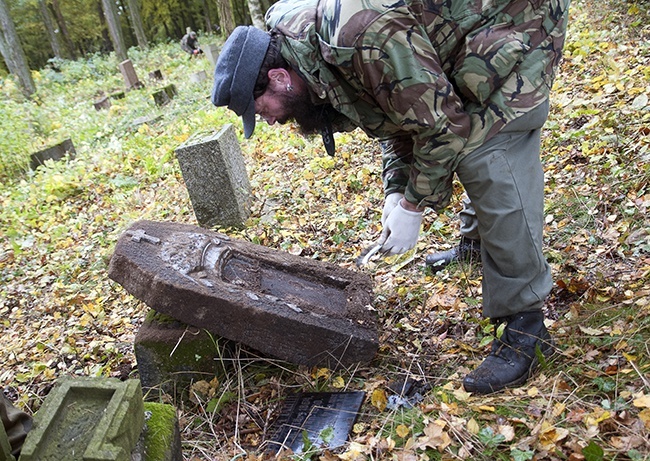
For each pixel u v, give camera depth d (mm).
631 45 5793
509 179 2223
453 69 2156
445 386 2473
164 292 2807
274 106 2396
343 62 2062
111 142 8742
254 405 2803
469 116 2186
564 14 2207
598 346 2432
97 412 1892
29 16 32125
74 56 35312
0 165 9375
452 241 3820
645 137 3916
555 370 2400
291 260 3326
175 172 6875
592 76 5492
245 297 2818
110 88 18656
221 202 4777
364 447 2236
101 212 6422
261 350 2840
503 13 2102
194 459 2498
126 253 2967
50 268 5344
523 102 2164
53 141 10922
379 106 2262
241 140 7020
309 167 5527
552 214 3652
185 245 3088
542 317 2477
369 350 2826
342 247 4105
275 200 5199
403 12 1991
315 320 2824
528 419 2150
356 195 4781
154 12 36812
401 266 3617
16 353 3992
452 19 2066
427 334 2990
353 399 2605
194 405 2908
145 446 1983
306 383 2840
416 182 2311
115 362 3508
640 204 3379
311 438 2455
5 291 5203
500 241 2297
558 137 4535
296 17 2211
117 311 4137
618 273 2934
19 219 6980
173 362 2922
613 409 2068
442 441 2121
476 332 2898
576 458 1887
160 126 9766
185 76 15750
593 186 3756
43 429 1804
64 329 4113
